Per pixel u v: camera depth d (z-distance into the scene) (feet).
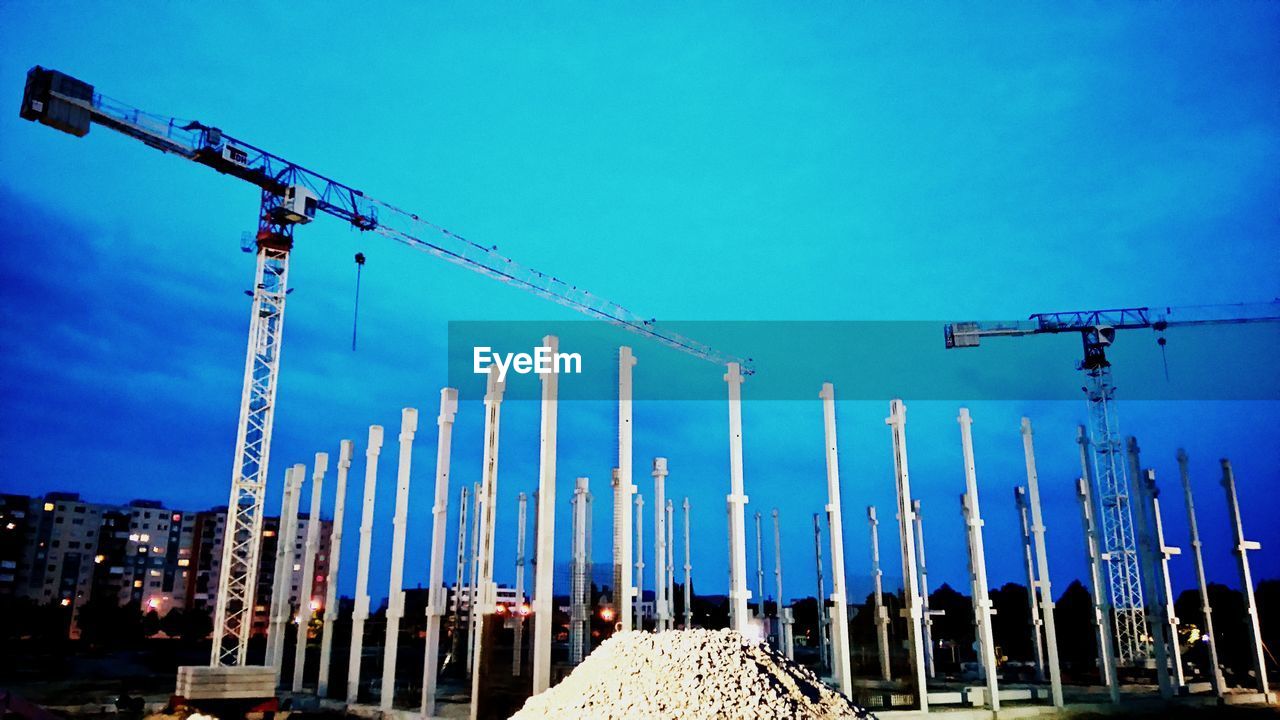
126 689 112.06
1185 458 107.14
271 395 129.29
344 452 104.94
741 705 44.45
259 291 135.33
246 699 86.38
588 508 122.93
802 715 45.03
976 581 86.79
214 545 354.13
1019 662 149.69
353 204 169.17
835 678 93.97
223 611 114.52
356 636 89.51
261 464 124.67
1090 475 97.60
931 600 190.29
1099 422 200.34
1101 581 94.17
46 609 242.17
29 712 66.39
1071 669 139.03
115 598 317.42
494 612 69.67
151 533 344.90
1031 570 124.16
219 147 140.36
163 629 259.39
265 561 348.59
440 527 76.89
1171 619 106.22
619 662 50.75
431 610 75.51
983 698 90.89
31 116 127.54
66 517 327.26
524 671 128.47
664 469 111.04
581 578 115.03
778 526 145.59
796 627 206.90
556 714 47.21
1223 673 123.65
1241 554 104.12
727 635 52.95
